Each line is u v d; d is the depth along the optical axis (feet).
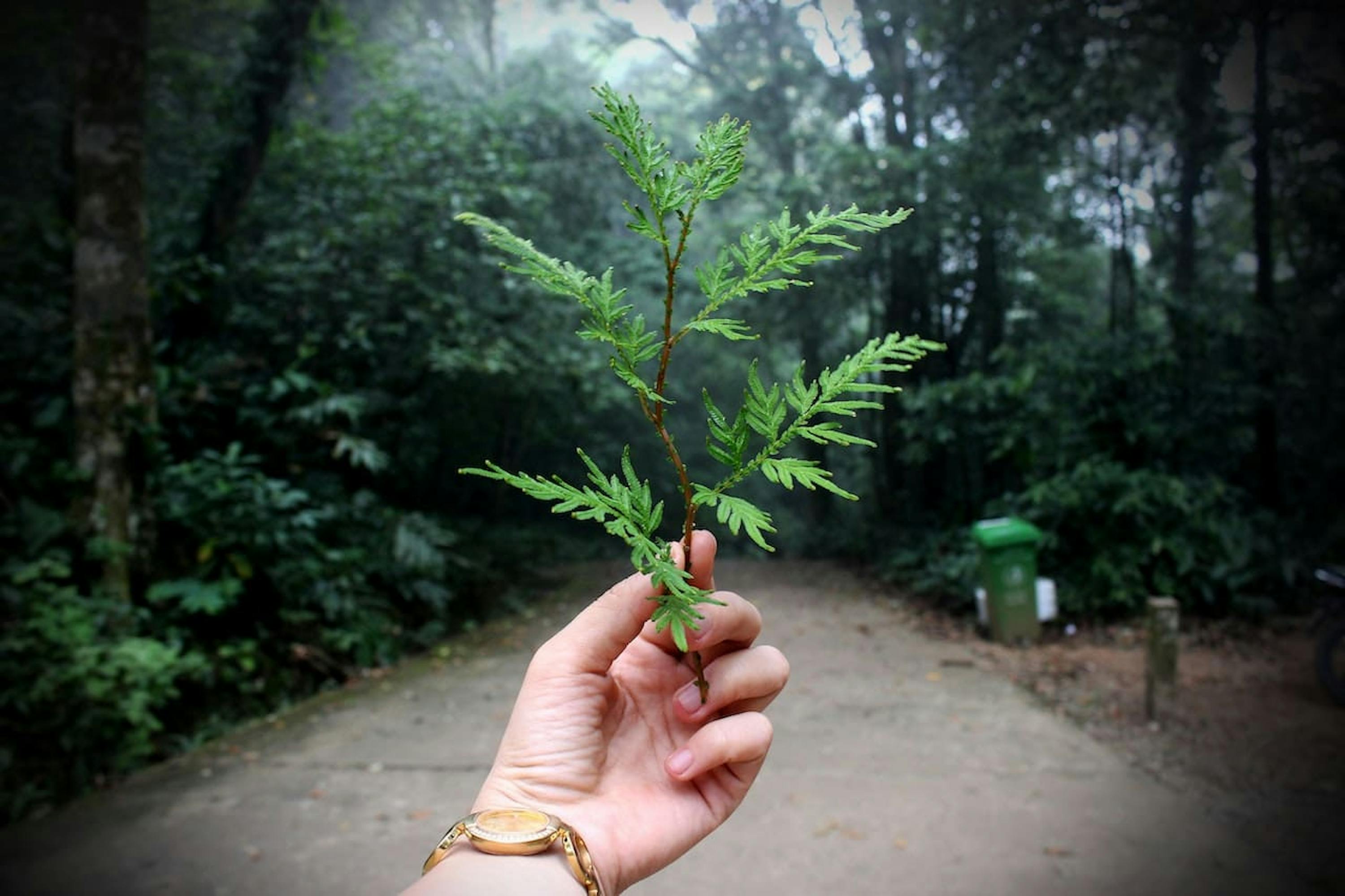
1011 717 17.71
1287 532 26.68
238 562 19.67
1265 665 21.13
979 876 11.48
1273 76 29.27
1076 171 32.91
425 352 26.73
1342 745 16.02
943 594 28.53
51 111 26.02
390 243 27.20
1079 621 25.07
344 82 41.04
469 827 2.83
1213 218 36.63
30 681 14.29
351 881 11.55
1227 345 29.53
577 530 44.98
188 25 30.99
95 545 17.61
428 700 19.08
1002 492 33.06
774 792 14.05
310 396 25.50
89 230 18.78
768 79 40.16
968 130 32.76
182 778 14.92
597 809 3.16
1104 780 14.51
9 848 12.45
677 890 11.18
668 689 3.49
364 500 25.12
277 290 26.55
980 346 36.29
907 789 14.16
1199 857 11.98
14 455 18.78
